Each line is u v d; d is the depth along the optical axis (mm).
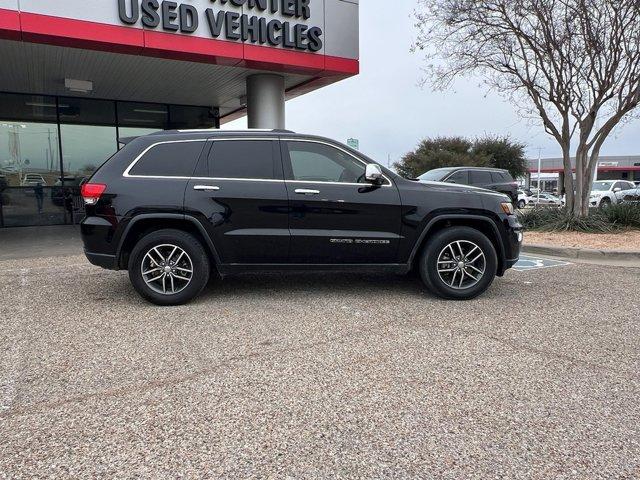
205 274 5328
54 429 2830
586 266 7777
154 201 5152
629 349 4074
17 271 7180
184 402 3148
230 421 2922
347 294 5844
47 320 4812
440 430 2836
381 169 5535
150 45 8891
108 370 3629
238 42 9695
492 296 5777
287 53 10219
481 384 3414
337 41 10758
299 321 4781
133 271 5219
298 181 5375
